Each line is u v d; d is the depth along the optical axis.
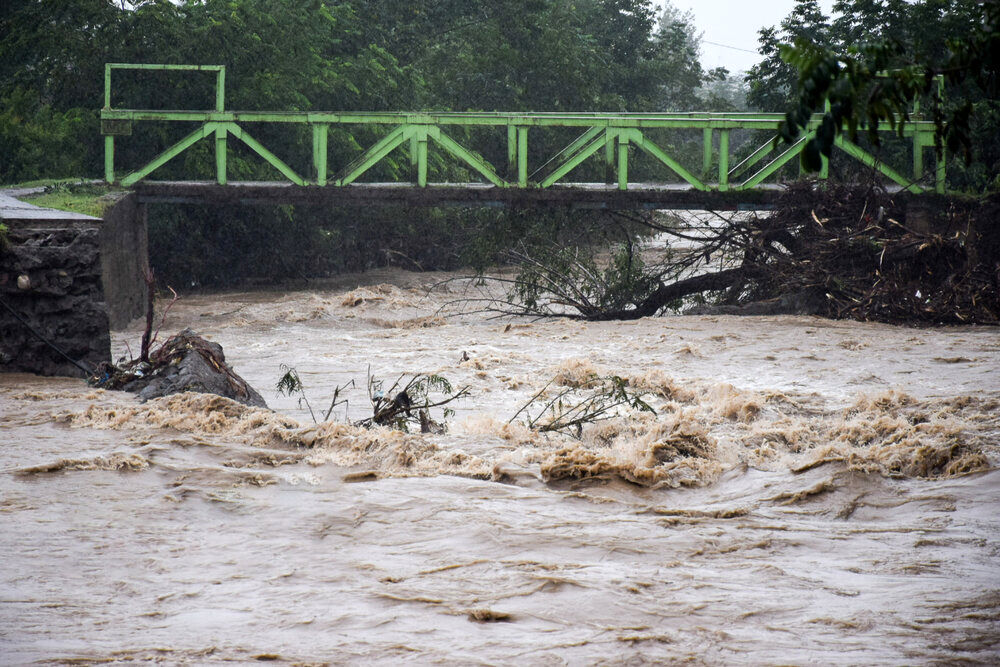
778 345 32.19
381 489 14.51
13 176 51.00
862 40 48.69
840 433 19.14
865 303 37.53
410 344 33.94
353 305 44.75
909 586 10.48
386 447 16.59
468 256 48.25
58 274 24.45
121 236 38.78
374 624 9.25
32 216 24.88
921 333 34.56
